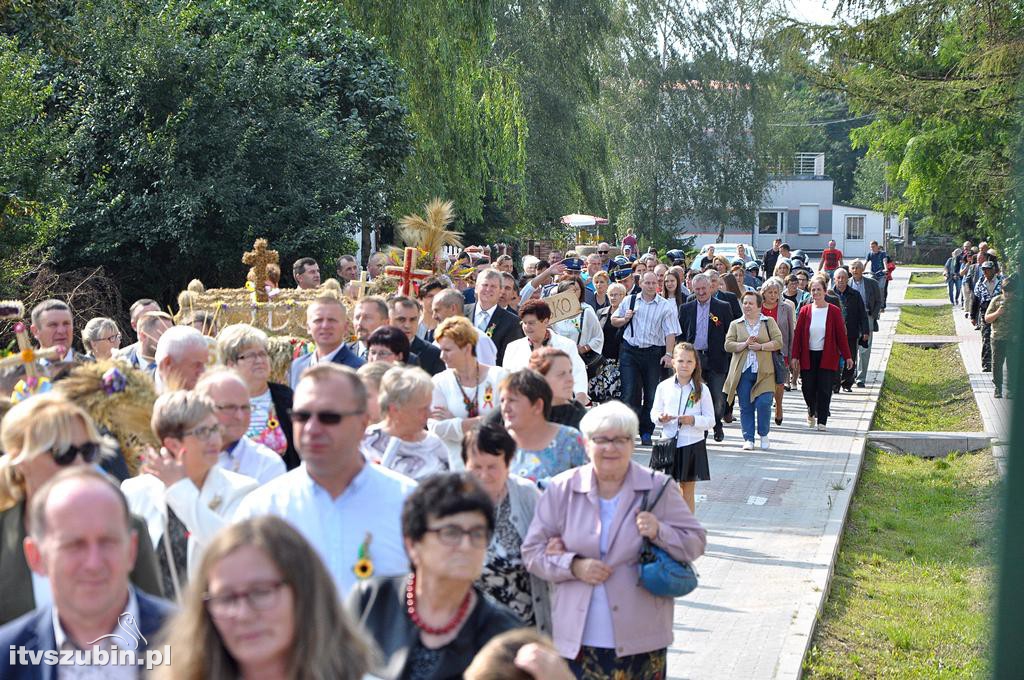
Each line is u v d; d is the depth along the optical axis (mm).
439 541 5410
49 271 26234
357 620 5574
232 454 8211
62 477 5238
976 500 18812
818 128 134625
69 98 28844
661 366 21031
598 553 7766
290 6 35000
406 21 38156
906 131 52188
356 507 6664
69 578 5078
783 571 13492
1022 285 3059
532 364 9930
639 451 20891
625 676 7773
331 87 33781
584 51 59406
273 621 4410
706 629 11312
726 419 25125
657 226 77438
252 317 14758
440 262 17828
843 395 30047
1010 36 26953
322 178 30234
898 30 28297
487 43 41500
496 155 47375
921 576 14602
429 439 8641
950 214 57906
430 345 12680
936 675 10719
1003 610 3166
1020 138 3184
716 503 17234
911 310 59250
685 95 76812
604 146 62750
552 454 8680
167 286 29531
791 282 32094
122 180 28047
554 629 7867
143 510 7414
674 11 76438
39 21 28031
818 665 10750
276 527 4547
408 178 38719
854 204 133875
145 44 27812
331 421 6613
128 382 8141
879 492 19578
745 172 77438
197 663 4453
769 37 29859
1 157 23344
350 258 21219
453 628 5527
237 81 28859
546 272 19922
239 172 28469
